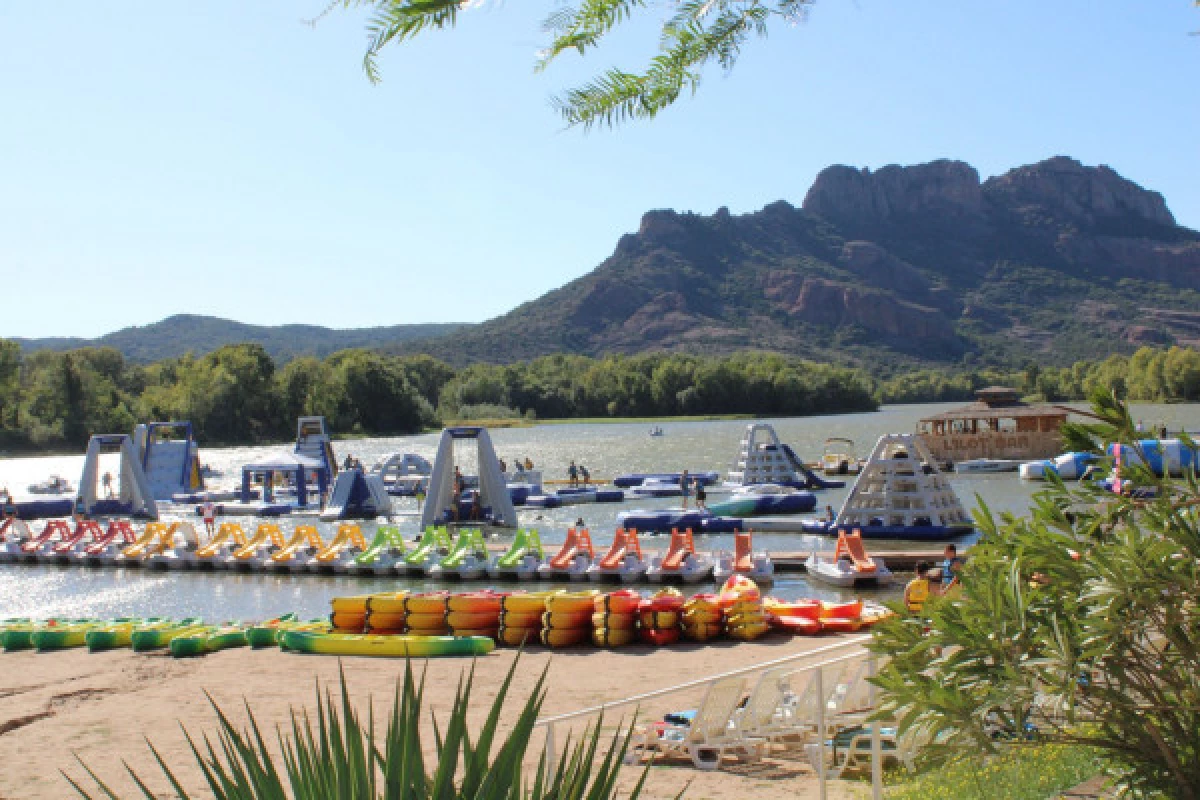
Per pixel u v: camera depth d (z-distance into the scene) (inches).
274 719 447.5
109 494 1834.4
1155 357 4648.1
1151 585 171.3
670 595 589.9
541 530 1290.6
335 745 143.6
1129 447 195.2
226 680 530.3
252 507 1614.2
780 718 355.9
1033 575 187.0
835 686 346.9
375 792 142.2
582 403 6186.0
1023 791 242.2
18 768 396.5
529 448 3361.2
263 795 143.9
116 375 5467.5
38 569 1128.8
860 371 7401.6
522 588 880.9
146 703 491.2
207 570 1061.1
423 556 974.4
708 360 6658.5
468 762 141.2
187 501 1776.6
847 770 319.3
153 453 1929.1
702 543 1128.8
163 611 849.5
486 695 468.8
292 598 886.4
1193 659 173.0
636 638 580.1
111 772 386.3
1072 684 168.6
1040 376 5231.3
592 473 2242.9
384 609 617.9
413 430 5009.8
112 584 1001.5
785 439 3366.1
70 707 492.1
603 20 177.9
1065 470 1724.9
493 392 6102.4
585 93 180.1
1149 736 177.9
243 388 4542.3
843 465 1941.4
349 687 499.5
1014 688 169.8
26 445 4082.2
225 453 3772.1
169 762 395.5
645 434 4202.8
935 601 181.5
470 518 1349.7
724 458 2625.5
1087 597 173.2
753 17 176.6
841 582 826.8
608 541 1172.5
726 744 338.0
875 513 1128.2
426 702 459.2
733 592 598.2
